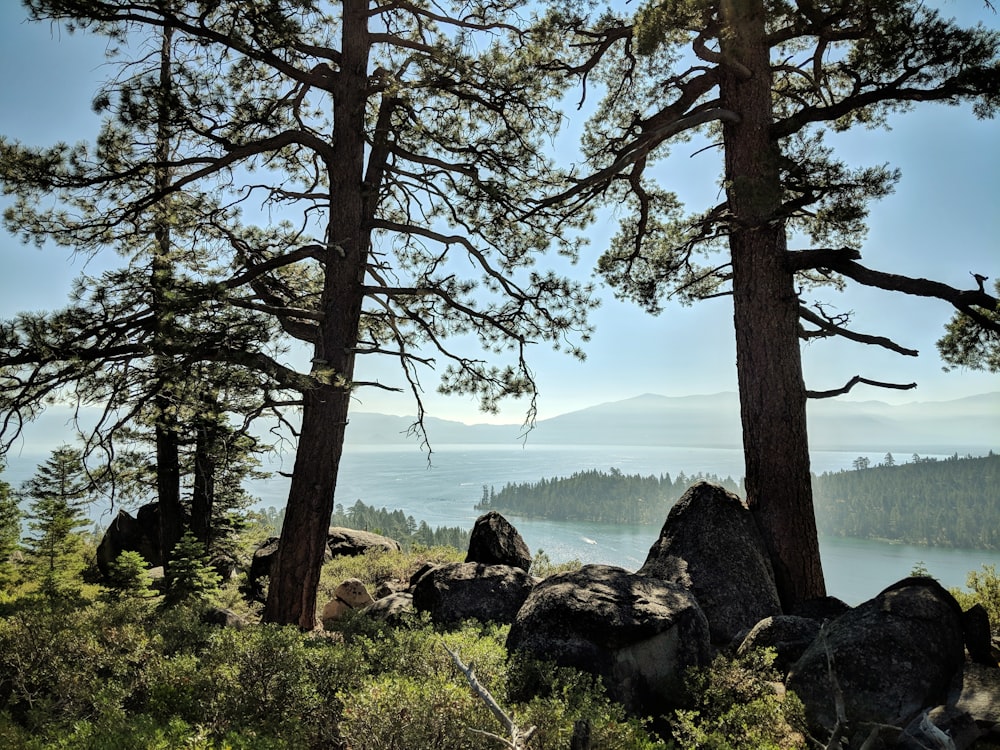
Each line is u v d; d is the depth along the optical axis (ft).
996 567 28.27
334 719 15.48
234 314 33.50
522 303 44.09
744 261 37.24
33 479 55.01
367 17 42.45
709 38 37.86
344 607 40.81
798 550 33.73
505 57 41.88
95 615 22.03
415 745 12.64
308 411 39.42
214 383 33.06
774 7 33.50
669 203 51.42
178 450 59.16
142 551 63.77
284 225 48.98
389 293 42.16
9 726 14.62
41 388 32.19
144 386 35.22
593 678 18.63
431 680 15.93
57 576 47.21
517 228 43.93
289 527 38.19
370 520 540.52
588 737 11.85
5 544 56.44
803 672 17.66
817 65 41.09
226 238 44.83
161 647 20.27
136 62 39.65
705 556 31.22
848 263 33.91
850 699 16.51
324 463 38.88
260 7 35.91
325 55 41.39
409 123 44.50
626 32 43.47
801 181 31.63
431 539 477.36
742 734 14.97
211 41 38.88
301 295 47.16
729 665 18.62
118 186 37.01
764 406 35.55
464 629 25.49
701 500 33.78
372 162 43.75
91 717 16.49
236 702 16.16
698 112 40.09
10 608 25.76
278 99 43.93
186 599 39.29
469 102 45.01
